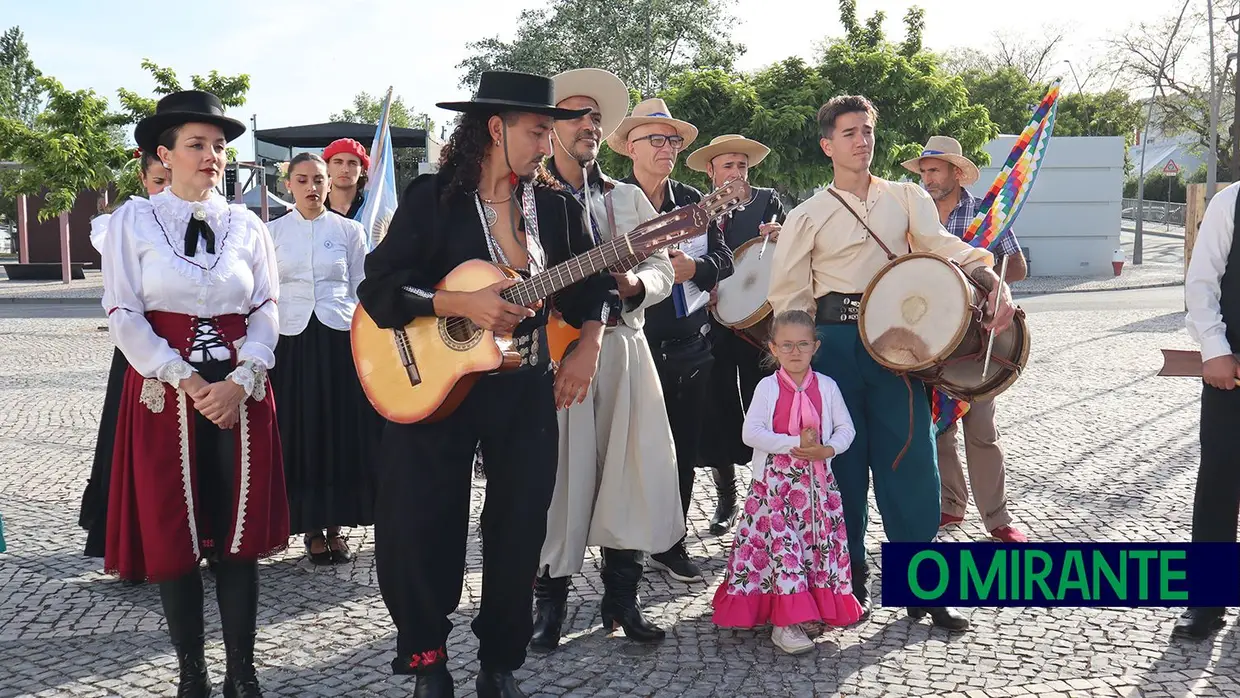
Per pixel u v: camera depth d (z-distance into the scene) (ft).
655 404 13.05
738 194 10.08
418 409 9.94
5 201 147.64
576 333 11.83
